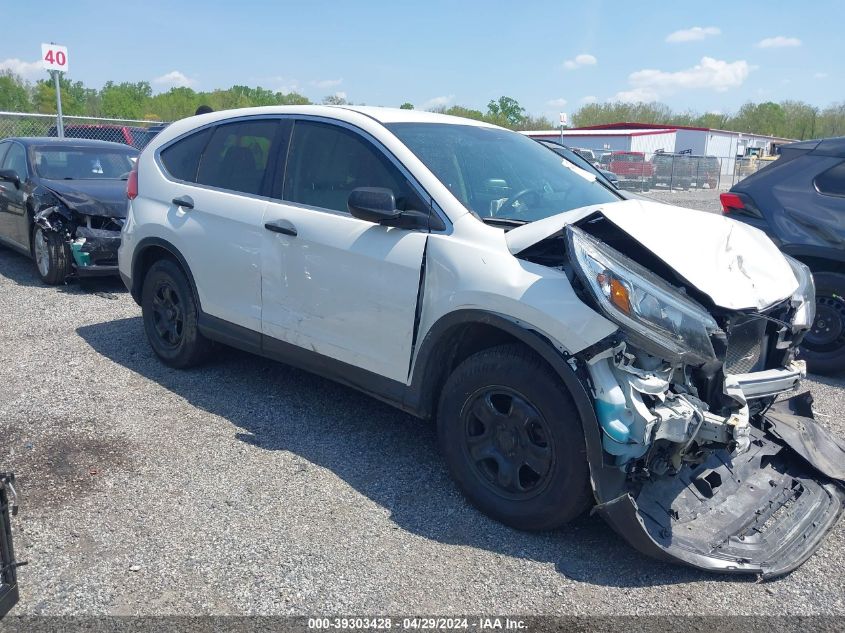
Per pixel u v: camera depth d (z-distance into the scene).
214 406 4.48
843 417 4.80
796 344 3.51
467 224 3.35
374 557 2.99
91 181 8.05
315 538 3.11
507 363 3.12
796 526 3.20
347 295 3.72
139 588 2.75
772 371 3.34
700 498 3.22
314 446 3.98
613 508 2.87
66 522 3.16
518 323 3.02
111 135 15.51
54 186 7.60
